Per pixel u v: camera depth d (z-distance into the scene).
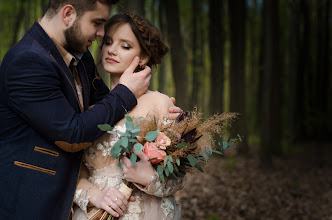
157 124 1.76
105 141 1.79
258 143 11.58
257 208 4.89
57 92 1.61
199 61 9.98
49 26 1.74
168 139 1.69
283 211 4.84
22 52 1.59
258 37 12.35
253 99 14.23
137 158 1.73
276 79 9.38
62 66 1.72
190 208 4.81
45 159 1.65
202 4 9.59
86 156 1.82
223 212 4.68
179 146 1.67
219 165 7.09
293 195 5.61
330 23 13.52
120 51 1.85
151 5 8.61
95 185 1.80
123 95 1.72
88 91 1.96
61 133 1.58
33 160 1.64
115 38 1.86
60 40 1.74
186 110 1.87
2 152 1.66
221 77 8.49
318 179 6.80
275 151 9.48
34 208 1.62
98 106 1.69
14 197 1.62
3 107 1.66
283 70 14.09
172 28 6.86
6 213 1.61
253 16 11.84
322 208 5.02
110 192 1.71
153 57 1.95
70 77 1.75
